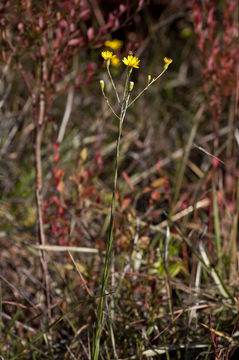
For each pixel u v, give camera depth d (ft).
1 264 5.92
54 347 5.15
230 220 5.71
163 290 5.33
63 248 5.34
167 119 7.99
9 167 7.00
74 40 5.11
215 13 7.32
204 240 5.94
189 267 5.65
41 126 5.21
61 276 5.35
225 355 4.94
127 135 7.59
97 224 6.26
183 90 8.94
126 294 5.29
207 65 5.74
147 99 8.32
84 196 5.35
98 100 8.34
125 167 7.58
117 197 5.31
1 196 6.70
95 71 5.19
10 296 5.58
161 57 8.70
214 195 5.53
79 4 5.03
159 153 7.67
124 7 5.18
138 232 5.29
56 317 5.32
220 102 5.86
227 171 6.30
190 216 6.07
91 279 5.32
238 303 5.04
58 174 5.33
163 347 4.95
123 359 4.94
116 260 5.56
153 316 5.07
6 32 5.12
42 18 4.98
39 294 5.49
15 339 5.18
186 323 5.16
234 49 5.75
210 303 5.20
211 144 7.47
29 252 5.99
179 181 6.08
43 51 5.05
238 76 5.64
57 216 5.34
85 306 5.32
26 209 6.48
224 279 5.44
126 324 5.17
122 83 7.69
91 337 5.16
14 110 7.41
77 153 7.14
